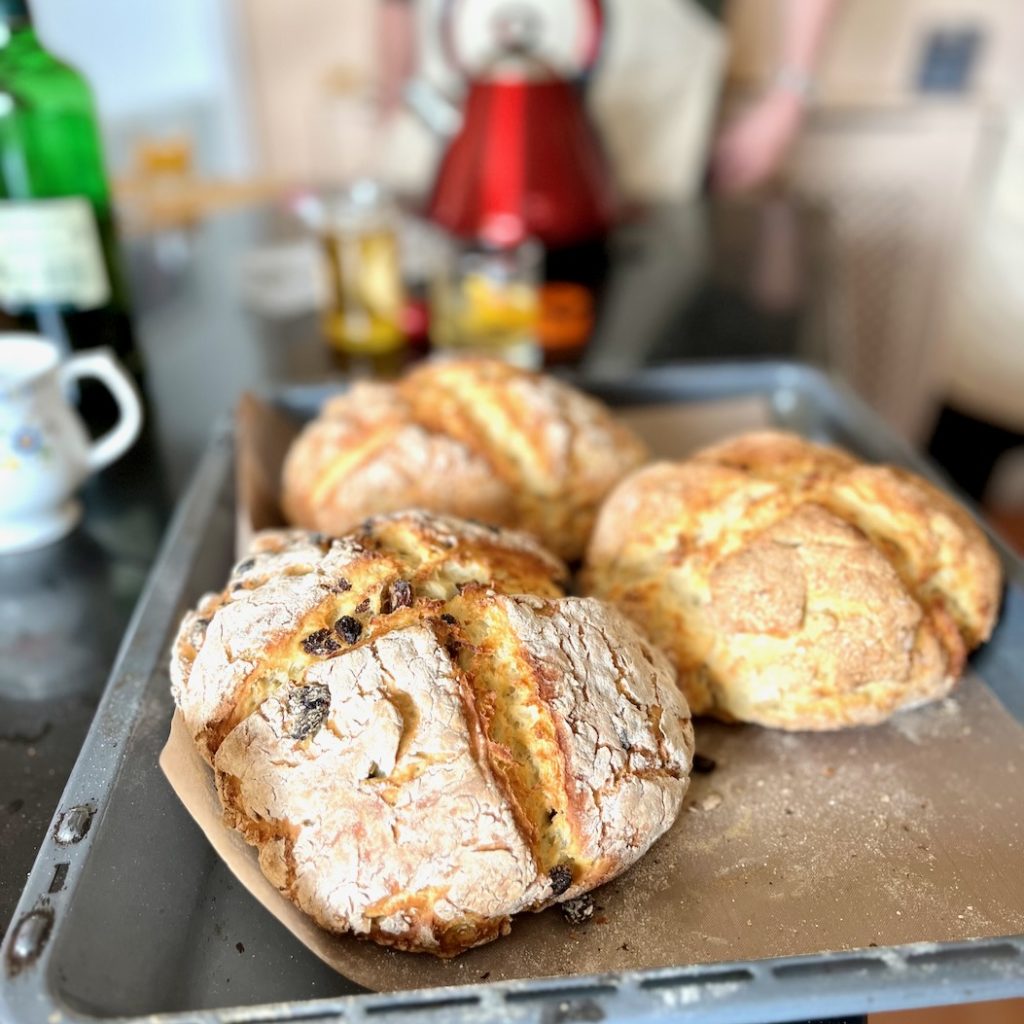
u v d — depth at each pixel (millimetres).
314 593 363
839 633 397
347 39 1421
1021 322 1145
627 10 1028
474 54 866
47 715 417
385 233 729
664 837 368
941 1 1246
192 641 369
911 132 1241
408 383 529
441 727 332
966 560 427
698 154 1132
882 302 1360
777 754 401
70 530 536
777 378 623
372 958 327
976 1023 628
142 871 324
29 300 614
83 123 619
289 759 332
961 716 413
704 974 290
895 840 365
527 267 773
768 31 1281
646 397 619
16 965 290
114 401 668
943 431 1273
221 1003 311
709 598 412
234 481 512
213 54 1396
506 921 335
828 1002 287
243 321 802
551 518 497
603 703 355
